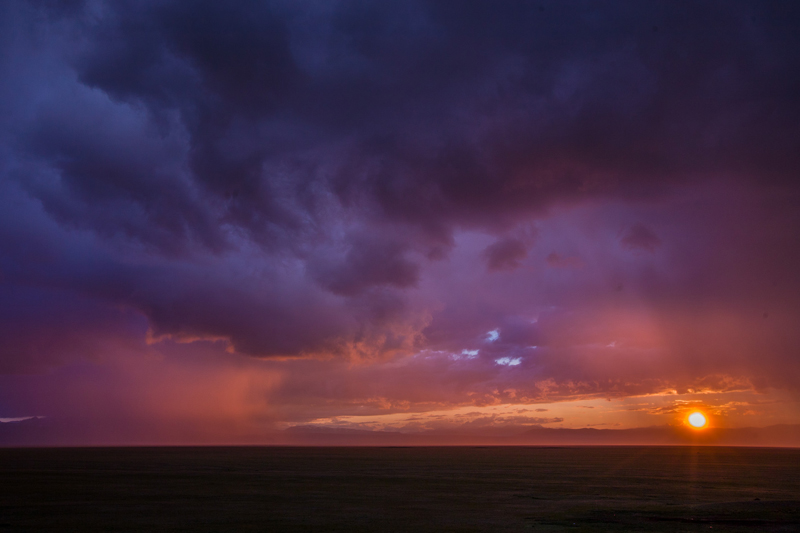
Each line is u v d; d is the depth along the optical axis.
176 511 47.00
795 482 79.69
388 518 43.38
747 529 37.34
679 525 39.03
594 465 133.75
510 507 50.06
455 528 38.66
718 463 144.62
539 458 184.50
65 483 73.56
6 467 112.88
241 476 88.56
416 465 132.25
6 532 37.19
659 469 115.44
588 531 37.06
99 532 37.12
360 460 162.00
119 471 100.25
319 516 44.34
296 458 175.25
